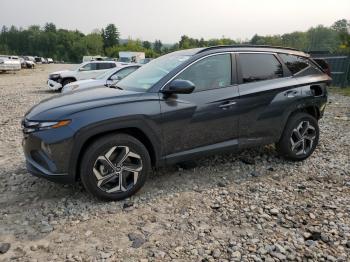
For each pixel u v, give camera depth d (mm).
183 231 3219
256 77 4516
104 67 16547
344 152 5531
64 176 3508
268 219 3418
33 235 3158
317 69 5188
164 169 4699
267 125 4574
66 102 3732
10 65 35375
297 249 2934
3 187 4207
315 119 5016
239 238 3102
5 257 2836
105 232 3205
